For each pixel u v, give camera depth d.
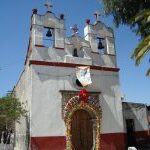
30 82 19.11
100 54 21.84
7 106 22.28
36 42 19.67
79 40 21.50
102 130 20.30
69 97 19.61
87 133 20.11
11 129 26.33
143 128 25.58
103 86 21.17
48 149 18.22
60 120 19.02
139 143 24.83
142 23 18.55
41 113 18.59
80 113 20.22
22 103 22.16
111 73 21.80
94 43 21.84
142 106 26.19
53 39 20.52
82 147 19.72
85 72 20.09
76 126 19.86
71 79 20.05
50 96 19.11
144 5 19.19
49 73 19.47
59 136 18.73
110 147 20.23
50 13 20.70
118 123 21.03
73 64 20.34
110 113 20.91
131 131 24.94
